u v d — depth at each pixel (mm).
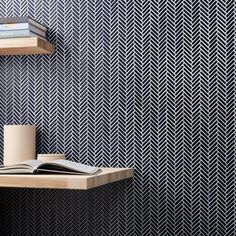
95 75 2203
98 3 2205
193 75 2092
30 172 1781
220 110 2059
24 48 2109
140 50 2154
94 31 2207
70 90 2230
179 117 2104
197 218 2072
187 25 2104
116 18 2184
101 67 2195
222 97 2059
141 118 2146
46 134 2256
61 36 2242
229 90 2051
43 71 2260
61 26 2244
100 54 2199
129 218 2148
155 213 2119
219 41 2066
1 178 1734
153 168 2127
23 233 2252
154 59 2137
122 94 2170
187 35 2104
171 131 2111
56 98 2244
